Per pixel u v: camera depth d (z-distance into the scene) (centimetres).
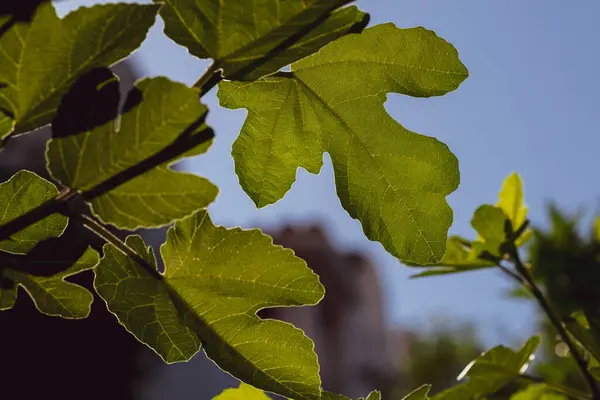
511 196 116
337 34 82
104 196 78
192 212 79
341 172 94
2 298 86
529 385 114
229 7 80
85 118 77
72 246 85
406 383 1012
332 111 93
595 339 107
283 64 82
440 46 92
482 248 113
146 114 77
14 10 75
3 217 83
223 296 88
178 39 80
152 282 87
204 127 77
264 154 93
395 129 93
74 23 77
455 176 93
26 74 77
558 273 157
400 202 94
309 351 88
